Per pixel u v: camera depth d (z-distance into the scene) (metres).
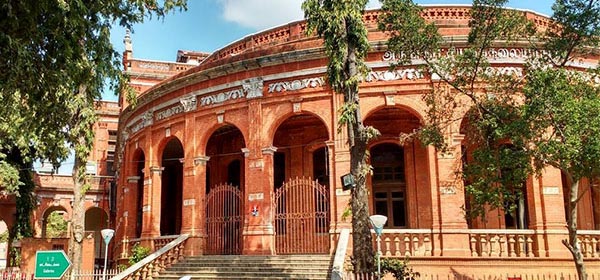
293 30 24.50
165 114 25.72
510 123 13.08
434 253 18.88
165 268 20.86
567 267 18.48
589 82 13.21
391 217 23.41
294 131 25.45
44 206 41.81
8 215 37.38
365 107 20.42
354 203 14.62
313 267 18.42
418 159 22.73
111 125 45.91
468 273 18.36
